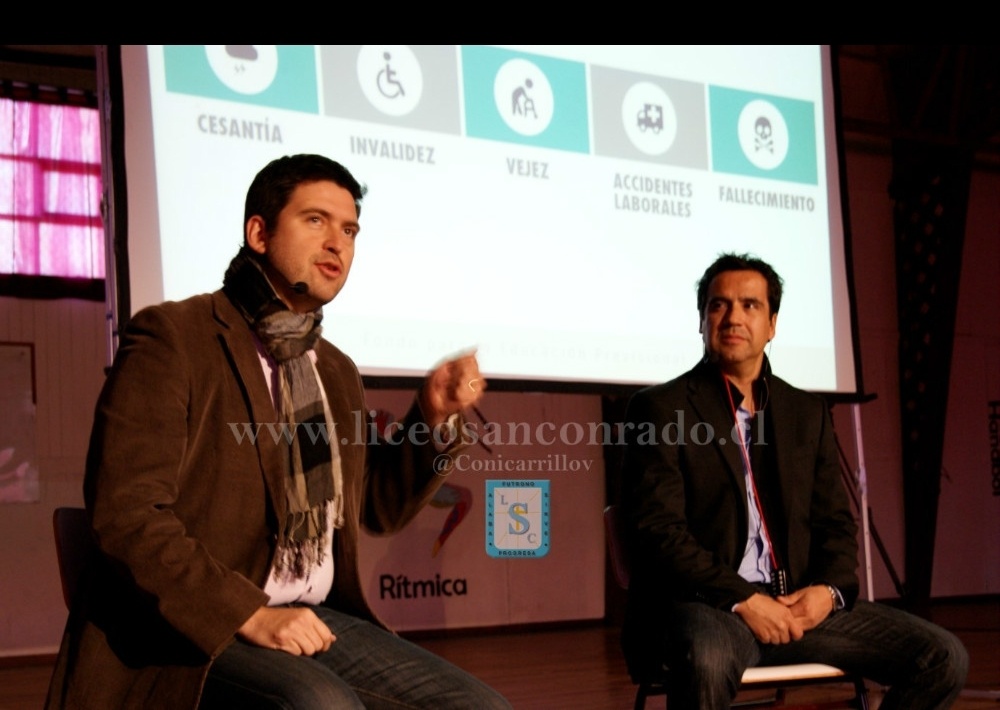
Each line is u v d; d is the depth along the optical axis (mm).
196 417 1408
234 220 3008
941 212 7059
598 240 3691
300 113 3186
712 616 1991
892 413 7297
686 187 3904
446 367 1562
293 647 1319
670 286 3816
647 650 2111
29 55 5133
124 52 2852
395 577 5848
